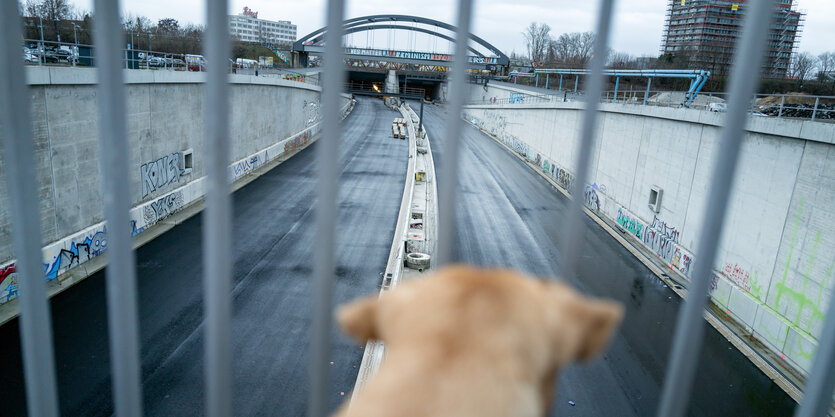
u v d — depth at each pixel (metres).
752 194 19.44
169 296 18.56
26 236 1.53
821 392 1.47
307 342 16.41
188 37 62.28
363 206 31.91
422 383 0.81
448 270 1.02
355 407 0.83
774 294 17.88
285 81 45.09
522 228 30.20
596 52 1.45
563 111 43.59
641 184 28.78
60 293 17.97
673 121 25.47
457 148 1.48
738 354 17.48
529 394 0.84
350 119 76.25
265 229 26.62
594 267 24.75
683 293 22.34
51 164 18.19
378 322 0.98
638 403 14.84
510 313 0.89
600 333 0.94
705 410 14.74
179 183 27.81
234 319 17.50
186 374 14.37
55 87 18.08
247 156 37.84
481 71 92.31
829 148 15.84
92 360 14.66
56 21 37.94
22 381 13.55
